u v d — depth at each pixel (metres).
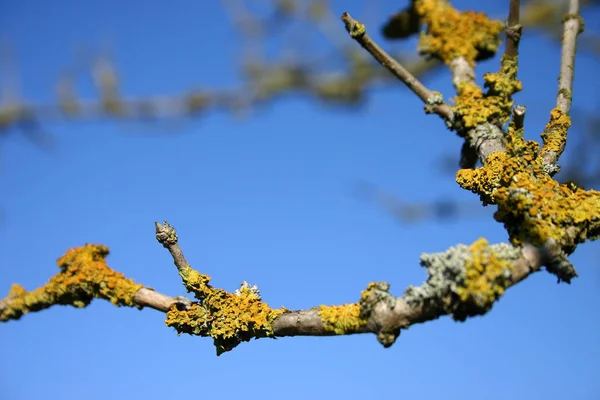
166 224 0.93
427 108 1.04
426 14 1.10
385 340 0.89
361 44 1.03
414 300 0.88
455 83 1.06
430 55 1.09
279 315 0.92
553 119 0.98
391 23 1.14
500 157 0.95
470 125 1.02
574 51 1.01
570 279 0.89
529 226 0.90
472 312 0.87
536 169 0.94
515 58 1.03
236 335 0.92
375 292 0.89
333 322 0.90
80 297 0.94
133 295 0.93
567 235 0.90
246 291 0.93
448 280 0.87
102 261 0.94
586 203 0.91
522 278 0.88
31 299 0.94
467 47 1.08
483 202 0.95
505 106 1.03
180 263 0.93
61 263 0.94
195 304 0.93
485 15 1.09
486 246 0.87
